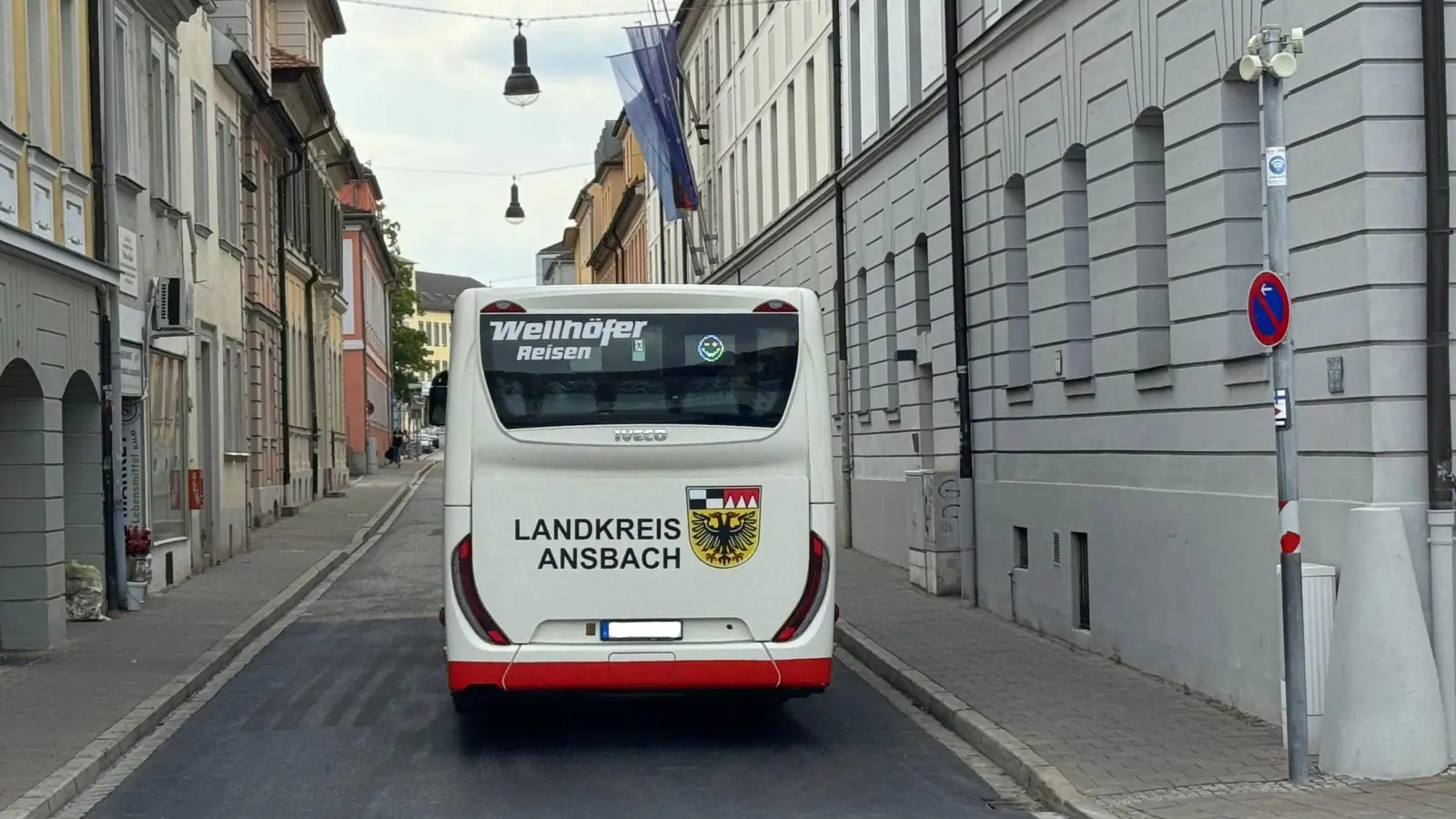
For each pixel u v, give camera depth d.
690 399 10.77
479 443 10.68
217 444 25.78
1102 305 14.09
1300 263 10.51
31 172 15.48
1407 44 9.71
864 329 26.33
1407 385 9.64
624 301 10.81
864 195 25.41
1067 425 15.14
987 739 10.75
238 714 12.69
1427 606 9.50
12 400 15.63
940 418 20.36
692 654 10.64
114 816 9.23
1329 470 10.14
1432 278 9.59
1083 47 14.43
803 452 10.81
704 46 45.34
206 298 25.25
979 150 17.91
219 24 33.59
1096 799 8.93
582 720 12.26
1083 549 15.04
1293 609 8.98
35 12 16.05
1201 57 11.91
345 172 51.69
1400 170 9.70
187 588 21.78
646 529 10.70
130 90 20.17
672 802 9.37
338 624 18.91
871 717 12.35
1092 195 14.24
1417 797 8.62
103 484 18.42
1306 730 9.05
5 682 13.71
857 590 20.56
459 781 10.02
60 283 16.30
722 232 42.66
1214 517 11.76
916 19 21.83
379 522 37.06
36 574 15.73
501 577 10.64
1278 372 8.78
